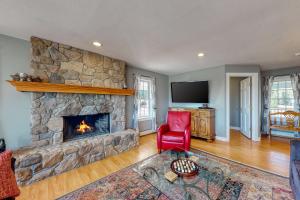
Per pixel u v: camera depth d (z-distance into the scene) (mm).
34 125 2379
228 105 3967
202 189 1523
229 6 1517
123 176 2172
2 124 2229
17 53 2336
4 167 1064
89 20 1816
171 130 3346
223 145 3598
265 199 1634
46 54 2477
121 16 1723
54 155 2230
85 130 3324
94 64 3107
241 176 2100
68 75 2736
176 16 1712
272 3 1461
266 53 2992
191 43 2504
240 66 3971
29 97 2439
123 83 3678
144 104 4797
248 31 2057
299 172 1415
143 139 4215
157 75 5145
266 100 4672
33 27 2010
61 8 1574
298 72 4156
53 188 1911
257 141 3953
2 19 1797
